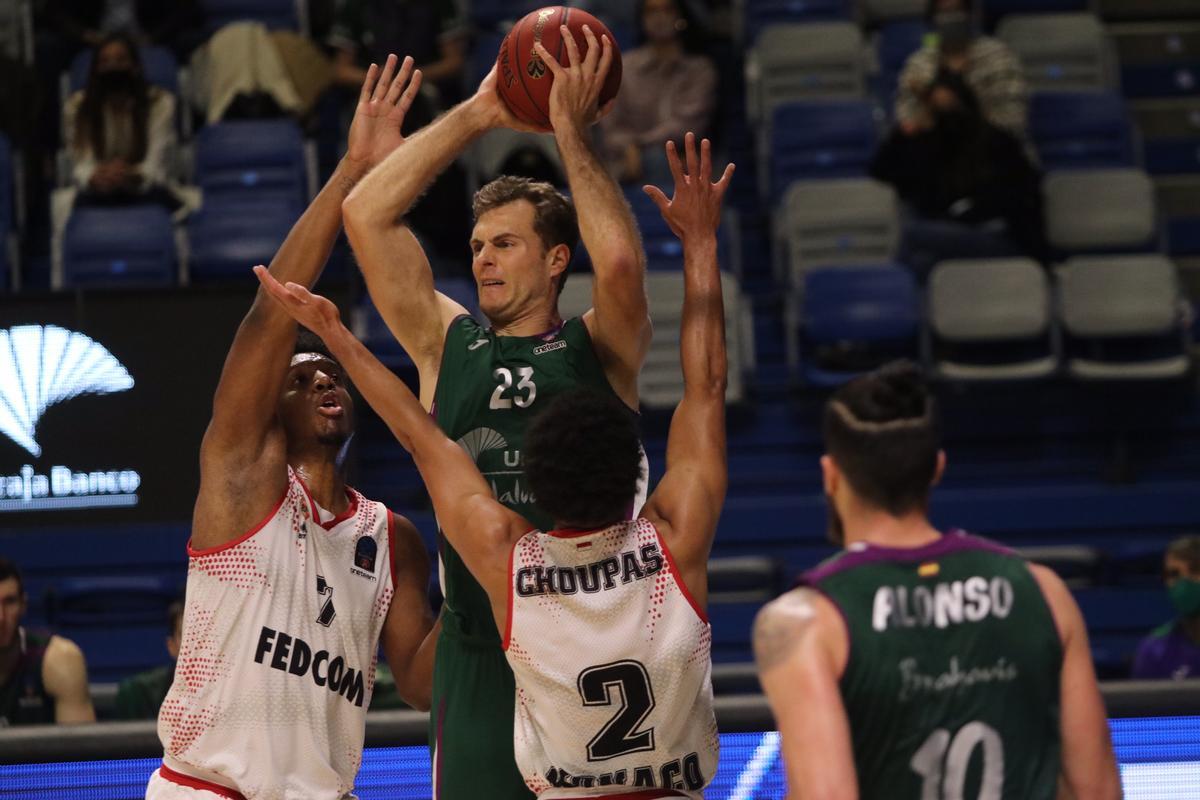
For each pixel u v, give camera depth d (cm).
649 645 726
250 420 852
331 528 893
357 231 832
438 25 2478
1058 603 664
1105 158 2508
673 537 746
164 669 1318
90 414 1598
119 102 2316
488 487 759
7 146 2302
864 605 640
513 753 796
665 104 2367
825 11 2786
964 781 636
